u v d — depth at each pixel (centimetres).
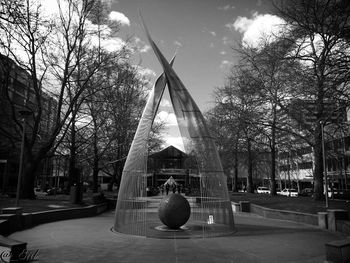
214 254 886
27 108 2347
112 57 2602
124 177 1337
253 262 809
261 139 3381
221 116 3406
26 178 2309
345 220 1334
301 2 2038
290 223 1636
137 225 1367
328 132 2358
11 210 1330
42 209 1731
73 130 2678
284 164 5681
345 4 1859
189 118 1324
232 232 1242
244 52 2466
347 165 4066
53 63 2659
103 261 806
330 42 1972
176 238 1113
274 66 2317
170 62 1480
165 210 1270
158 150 4478
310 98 2133
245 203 2423
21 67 2184
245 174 6309
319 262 812
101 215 2105
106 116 2850
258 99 2486
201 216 1605
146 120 1346
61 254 881
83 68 2470
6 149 3122
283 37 2141
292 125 2436
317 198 2270
